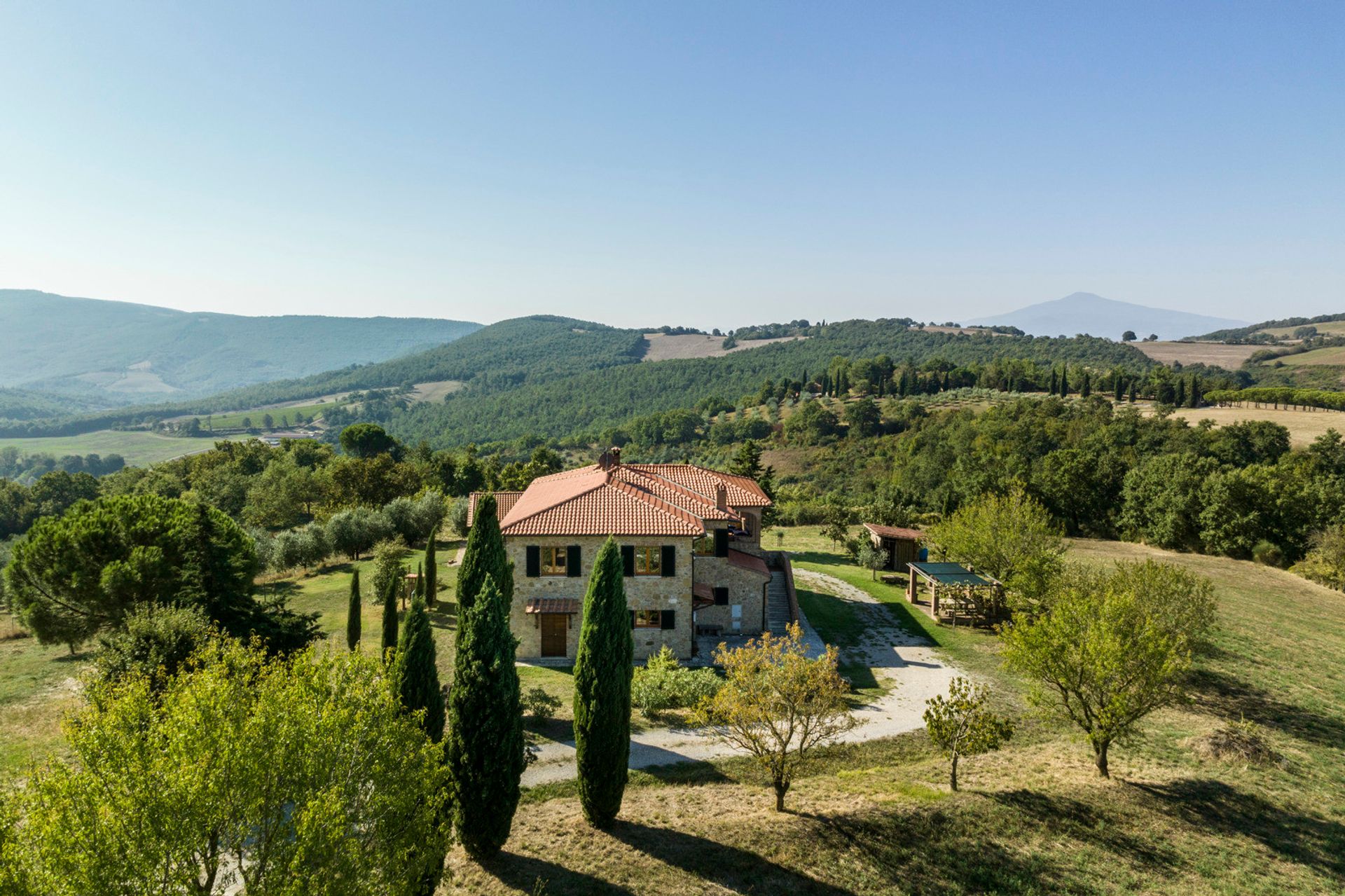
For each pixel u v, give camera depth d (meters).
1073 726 29.36
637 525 36.56
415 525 70.19
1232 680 34.75
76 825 10.60
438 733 19.83
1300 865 19.73
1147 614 27.27
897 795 22.78
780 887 18.14
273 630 32.25
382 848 13.28
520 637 36.59
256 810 12.07
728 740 26.78
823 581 53.16
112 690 14.94
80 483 116.25
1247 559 67.06
